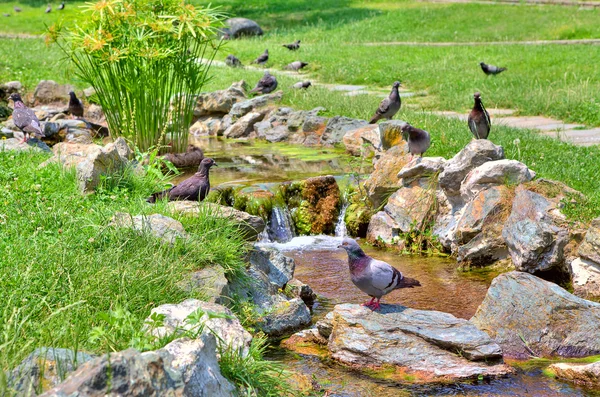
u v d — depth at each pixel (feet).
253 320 24.88
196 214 27.40
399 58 88.84
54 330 18.16
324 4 151.02
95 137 54.24
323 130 54.80
